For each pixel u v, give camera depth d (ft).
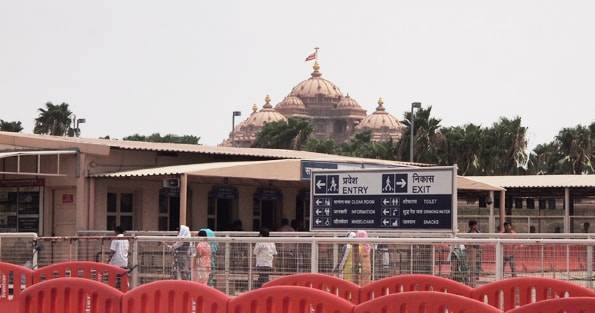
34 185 133.18
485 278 69.15
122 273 65.51
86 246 85.15
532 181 183.11
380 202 106.42
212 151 148.05
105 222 133.59
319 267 73.51
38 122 398.62
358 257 72.59
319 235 110.32
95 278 66.33
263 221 152.05
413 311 44.62
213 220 145.89
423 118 318.65
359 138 462.60
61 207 132.36
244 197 148.87
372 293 56.18
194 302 49.39
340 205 109.29
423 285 55.57
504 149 312.09
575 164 326.85
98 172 132.98
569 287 52.90
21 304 54.39
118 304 51.37
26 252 84.48
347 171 108.88
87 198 131.34
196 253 77.20
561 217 175.94
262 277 75.00
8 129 384.47
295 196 155.74
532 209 211.41
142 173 128.16
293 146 426.92
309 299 46.68
